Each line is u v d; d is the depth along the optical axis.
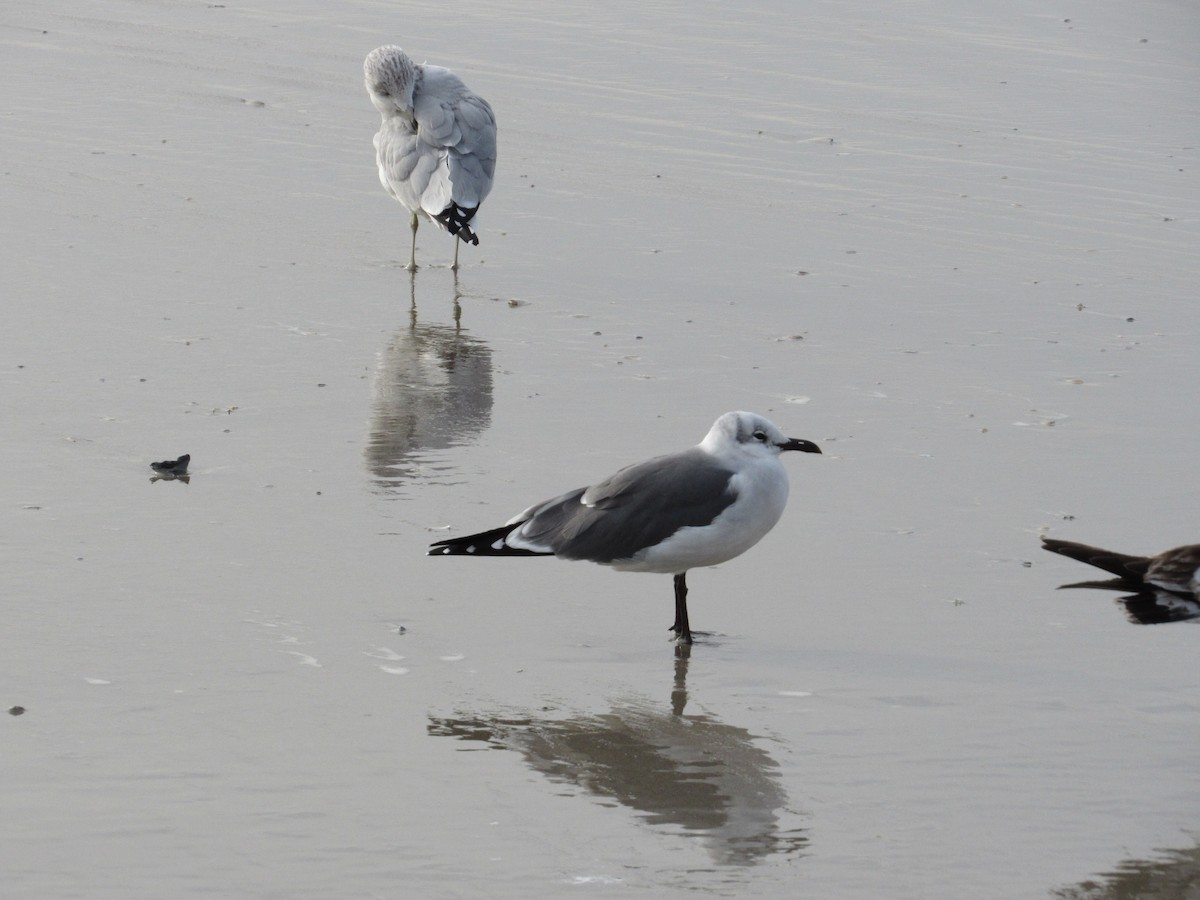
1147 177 22.98
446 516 12.85
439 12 30.39
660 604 11.62
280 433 14.53
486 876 8.27
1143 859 8.57
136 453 13.93
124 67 26.86
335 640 10.81
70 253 19.16
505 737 9.70
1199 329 17.72
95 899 7.96
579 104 25.56
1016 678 10.55
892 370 16.47
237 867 8.27
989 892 8.26
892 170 23.16
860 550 12.42
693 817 8.89
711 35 29.33
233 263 19.25
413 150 19.72
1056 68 27.77
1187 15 30.77
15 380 15.46
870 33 29.62
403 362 16.50
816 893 8.20
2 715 9.66
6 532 12.21
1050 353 16.98
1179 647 10.96
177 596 11.32
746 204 21.81
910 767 9.48
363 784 9.11
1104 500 13.31
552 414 15.19
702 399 15.62
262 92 25.88
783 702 10.23
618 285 19.05
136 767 9.16
